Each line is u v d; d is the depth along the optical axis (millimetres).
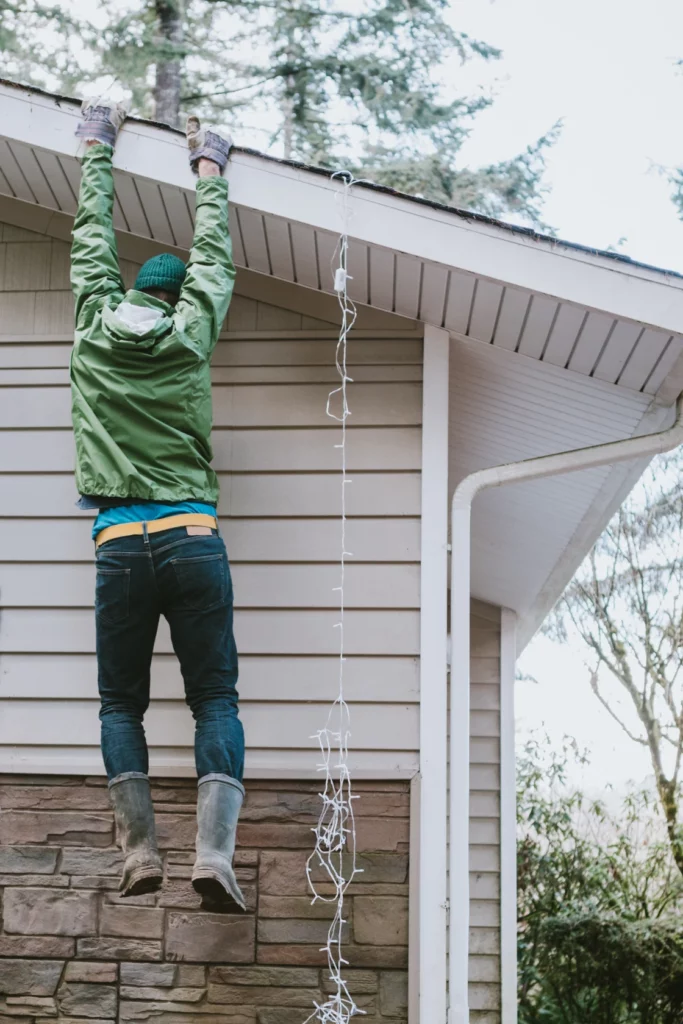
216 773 3082
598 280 3479
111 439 3213
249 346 4012
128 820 3082
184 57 11445
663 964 8727
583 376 4047
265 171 3561
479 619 7207
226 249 3416
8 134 3631
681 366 3740
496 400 4523
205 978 3596
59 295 4094
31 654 3846
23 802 3762
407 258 3561
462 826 3676
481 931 6734
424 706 3719
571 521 5445
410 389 3959
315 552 3852
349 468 3902
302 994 3568
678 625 11695
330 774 3688
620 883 9539
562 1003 8812
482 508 5562
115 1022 3580
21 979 3625
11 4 11320
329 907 3617
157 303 3312
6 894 3689
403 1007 3537
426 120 12086
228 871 2977
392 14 12031
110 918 3658
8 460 3977
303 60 11820
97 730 3787
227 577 3262
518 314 3732
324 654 3779
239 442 3939
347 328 4000
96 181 3467
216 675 3207
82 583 3889
